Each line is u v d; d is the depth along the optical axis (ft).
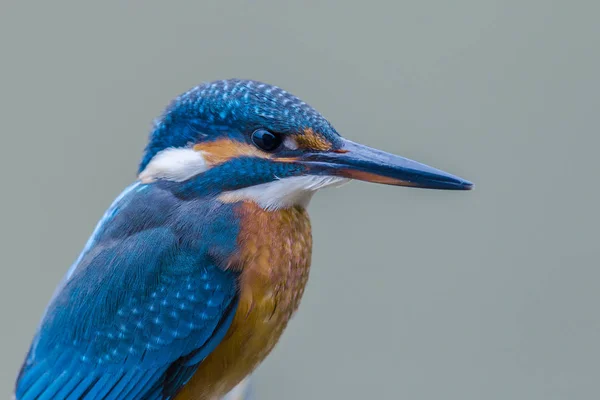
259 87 8.26
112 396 8.26
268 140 8.26
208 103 8.26
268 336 8.29
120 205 8.29
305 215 8.32
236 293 8.26
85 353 8.26
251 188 8.27
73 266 8.30
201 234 8.26
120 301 8.25
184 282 8.25
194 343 8.26
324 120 8.27
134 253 8.26
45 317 8.29
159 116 8.29
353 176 8.27
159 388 8.27
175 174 8.27
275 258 8.27
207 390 8.30
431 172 8.27
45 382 8.26
